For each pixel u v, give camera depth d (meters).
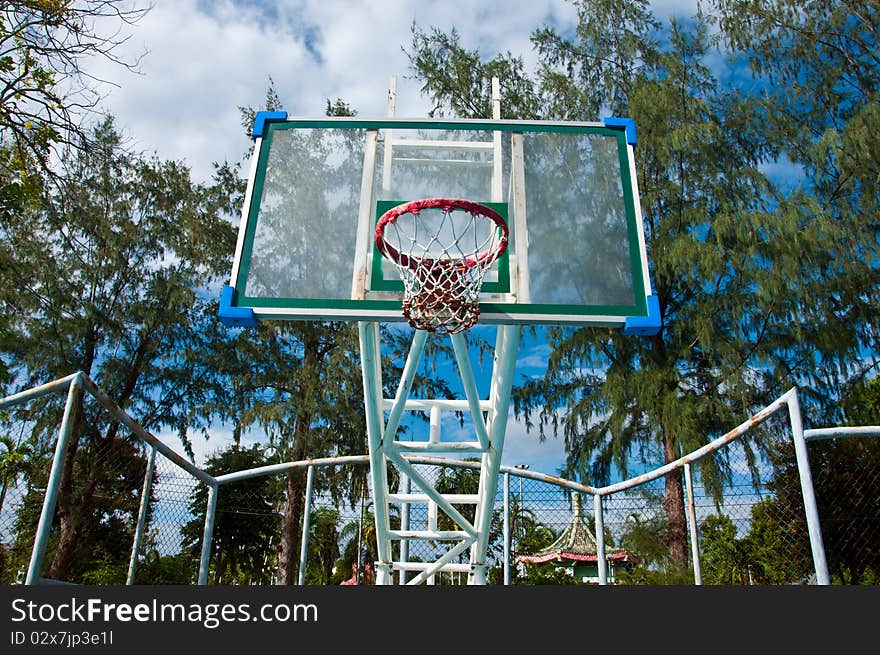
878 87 12.90
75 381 4.82
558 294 4.59
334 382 14.51
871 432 4.94
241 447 18.95
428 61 13.89
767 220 10.98
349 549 24.12
